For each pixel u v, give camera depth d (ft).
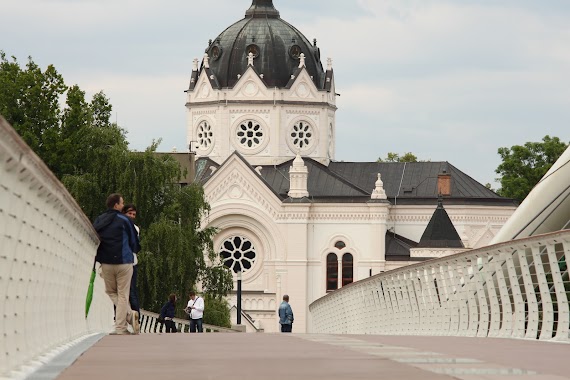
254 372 65.26
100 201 378.73
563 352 86.84
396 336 116.98
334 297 280.92
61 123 442.50
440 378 61.11
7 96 435.94
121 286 122.21
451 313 154.30
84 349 86.79
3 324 62.59
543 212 229.66
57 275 91.15
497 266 130.82
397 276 191.83
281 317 291.58
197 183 406.21
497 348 92.07
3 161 56.75
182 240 378.53
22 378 60.44
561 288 112.57
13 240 63.62
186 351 84.94
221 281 408.46
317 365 70.28
